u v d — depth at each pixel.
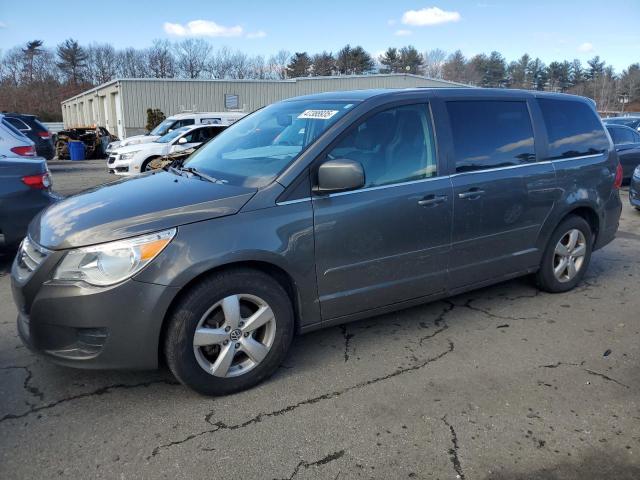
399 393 3.13
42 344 2.87
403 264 3.59
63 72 75.12
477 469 2.50
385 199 3.41
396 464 2.53
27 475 2.44
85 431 2.76
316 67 76.88
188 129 14.73
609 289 4.97
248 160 3.50
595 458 2.58
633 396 3.12
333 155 3.29
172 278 2.75
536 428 2.80
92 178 15.92
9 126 9.38
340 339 3.86
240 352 3.12
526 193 4.18
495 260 4.14
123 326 2.74
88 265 2.72
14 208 5.12
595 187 4.75
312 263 3.19
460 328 4.05
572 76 84.56
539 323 4.16
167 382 3.24
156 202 3.00
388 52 80.00
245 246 2.92
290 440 2.70
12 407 2.96
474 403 3.03
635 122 15.36
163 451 2.61
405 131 3.62
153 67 75.81
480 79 82.19
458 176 3.79
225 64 74.62
